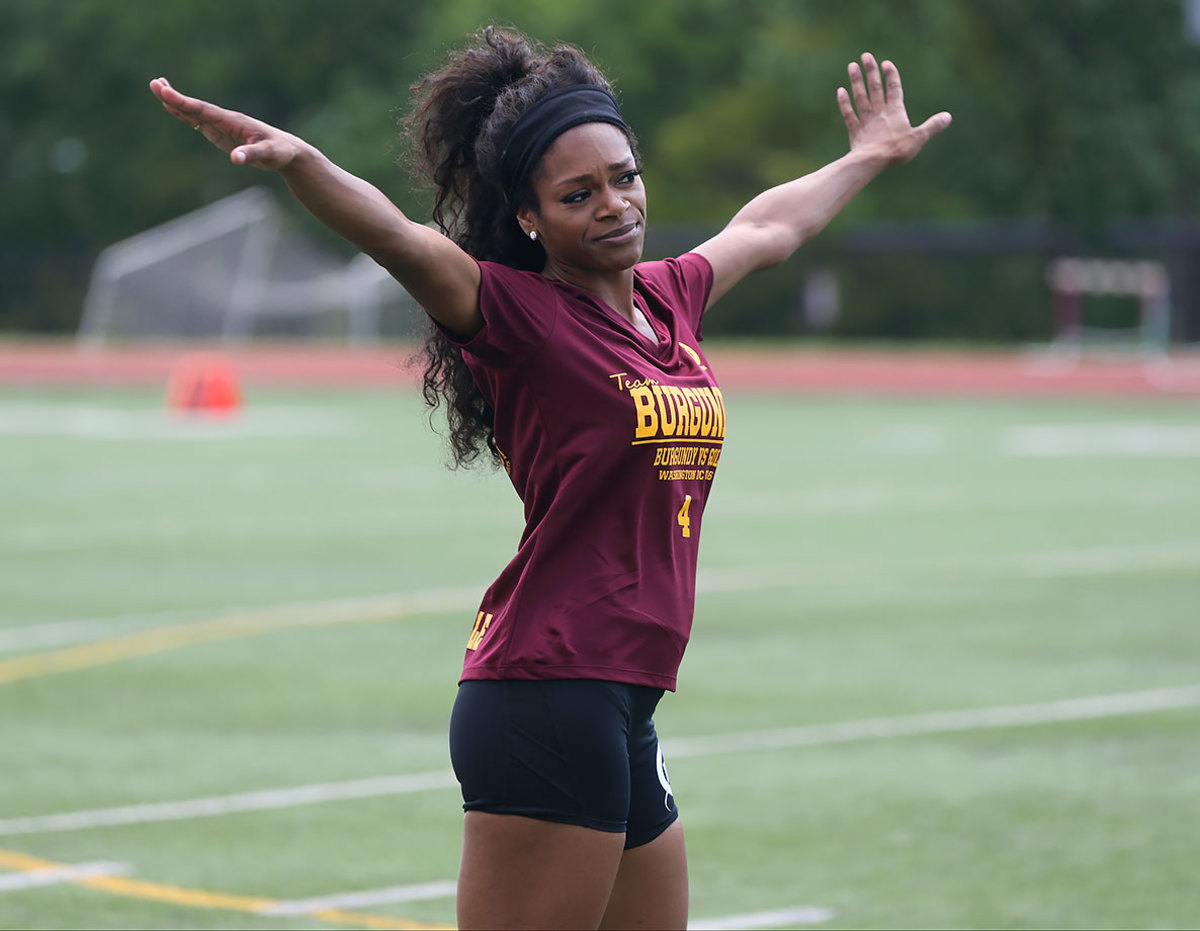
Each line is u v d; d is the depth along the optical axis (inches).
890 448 3469.5
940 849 953.5
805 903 861.8
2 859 938.7
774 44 7150.6
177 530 2321.6
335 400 4886.8
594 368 501.0
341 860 936.3
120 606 1745.8
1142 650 1517.0
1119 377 4881.9
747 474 3006.9
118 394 5064.0
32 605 1752.0
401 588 1859.0
